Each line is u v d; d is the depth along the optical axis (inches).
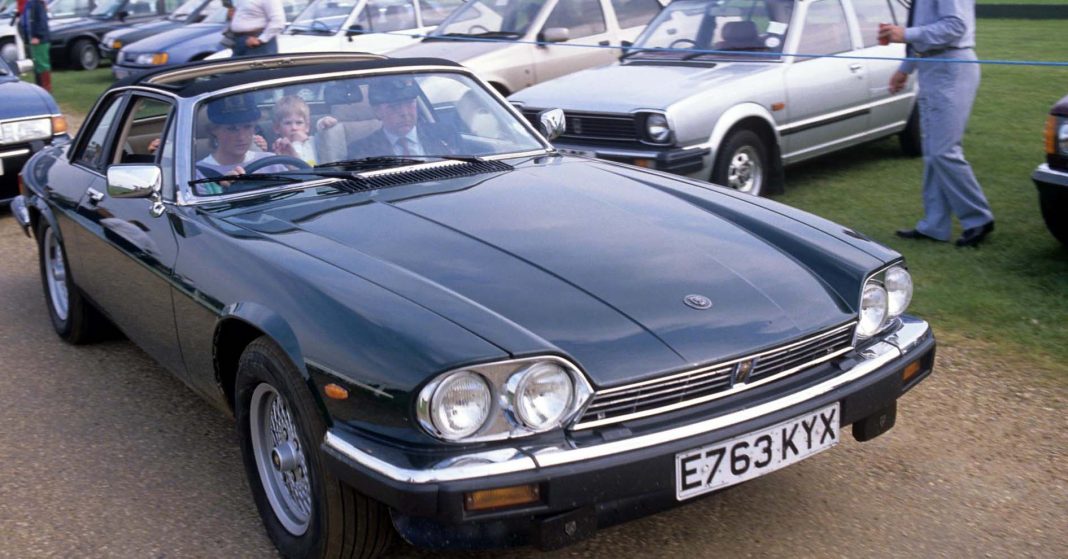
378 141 165.6
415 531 105.7
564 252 126.1
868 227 273.7
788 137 307.6
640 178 163.5
